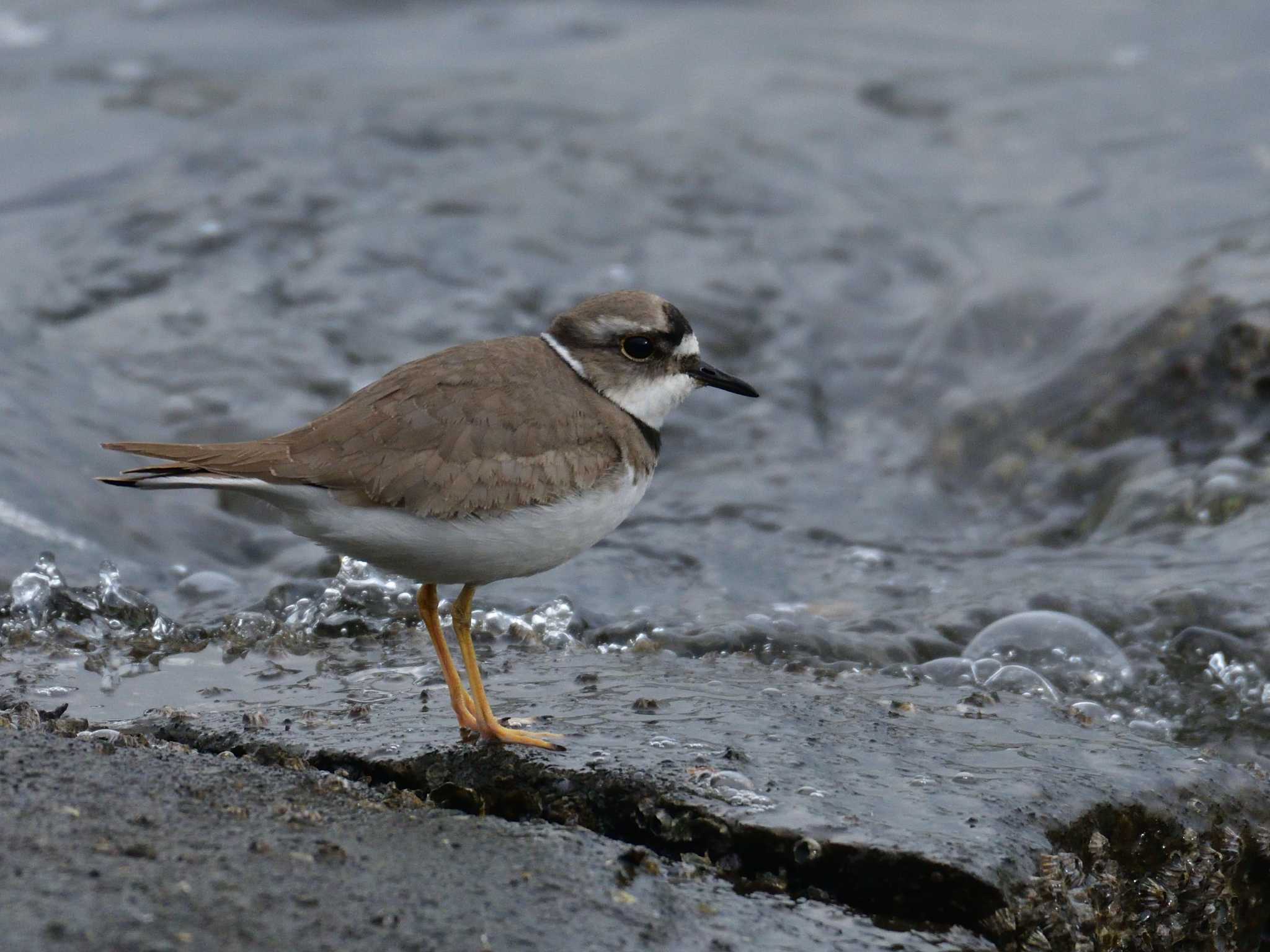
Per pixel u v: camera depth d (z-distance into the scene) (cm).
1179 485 1309
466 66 2405
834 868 638
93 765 658
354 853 595
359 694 845
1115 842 707
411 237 1808
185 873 549
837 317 1752
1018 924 625
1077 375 1503
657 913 583
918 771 726
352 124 2086
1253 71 2228
